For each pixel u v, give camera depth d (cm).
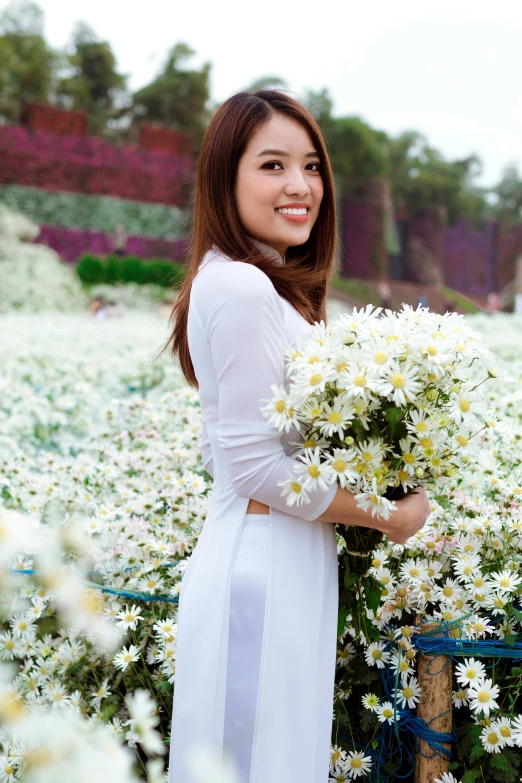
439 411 136
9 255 1812
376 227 2683
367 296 2455
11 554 61
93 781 54
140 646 210
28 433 402
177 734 139
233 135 151
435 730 177
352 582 151
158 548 212
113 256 1892
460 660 187
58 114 2056
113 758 55
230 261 145
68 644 218
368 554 148
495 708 167
